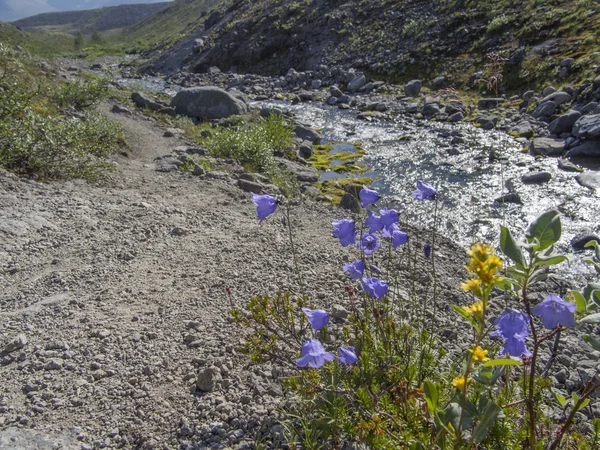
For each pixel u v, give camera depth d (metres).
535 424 2.50
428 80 18.83
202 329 3.94
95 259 5.23
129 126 12.67
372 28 24.66
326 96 19.84
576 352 4.22
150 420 3.05
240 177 9.20
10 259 5.11
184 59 36.31
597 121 10.58
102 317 4.14
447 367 3.21
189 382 3.37
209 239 5.96
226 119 14.77
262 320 3.03
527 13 18.30
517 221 8.08
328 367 2.84
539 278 1.98
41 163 7.55
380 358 2.86
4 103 8.00
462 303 4.99
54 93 12.13
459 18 20.61
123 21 179.62
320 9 28.83
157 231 6.08
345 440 2.64
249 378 3.38
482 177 10.11
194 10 87.31
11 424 2.98
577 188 9.12
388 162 11.51
